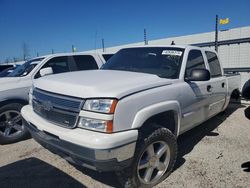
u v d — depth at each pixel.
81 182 3.18
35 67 5.25
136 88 2.71
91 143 2.30
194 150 4.19
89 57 6.36
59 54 5.79
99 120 2.40
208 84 4.20
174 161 3.25
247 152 4.10
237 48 8.68
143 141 2.75
